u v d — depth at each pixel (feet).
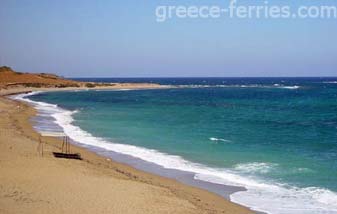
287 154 84.43
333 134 114.32
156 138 106.01
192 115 170.30
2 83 414.00
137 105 227.61
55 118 153.38
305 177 65.82
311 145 95.50
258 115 172.65
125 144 97.04
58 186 56.29
